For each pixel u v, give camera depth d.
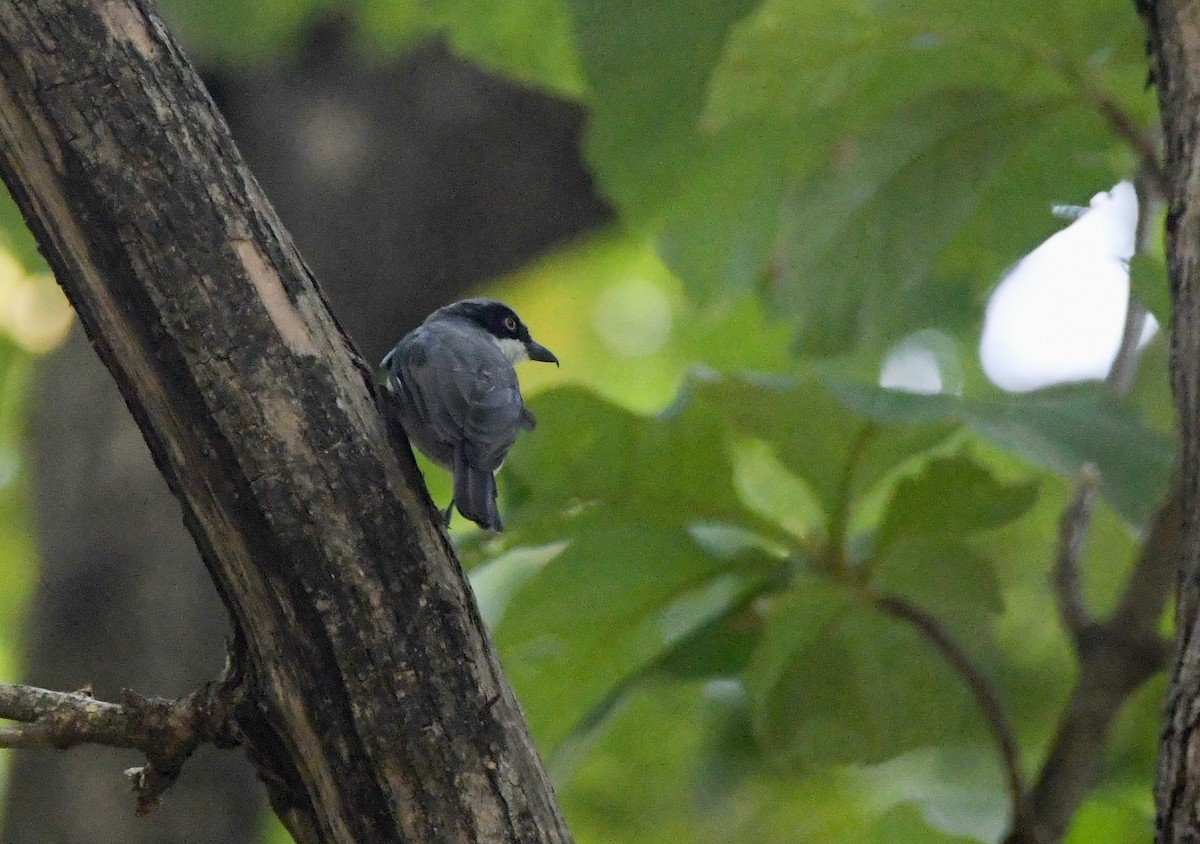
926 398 7.47
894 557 7.74
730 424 7.53
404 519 5.67
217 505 5.57
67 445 14.12
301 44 15.09
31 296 18.62
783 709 8.34
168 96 5.71
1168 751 4.88
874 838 10.28
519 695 8.20
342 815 5.47
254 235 5.73
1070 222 9.30
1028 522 12.08
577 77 11.97
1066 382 9.81
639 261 20.66
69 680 13.29
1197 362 5.39
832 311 9.82
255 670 5.61
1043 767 7.14
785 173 9.65
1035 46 8.46
